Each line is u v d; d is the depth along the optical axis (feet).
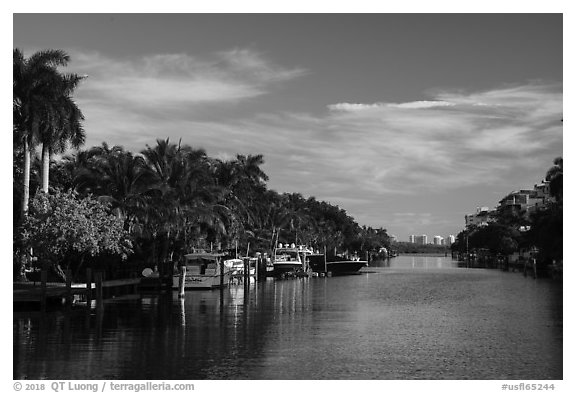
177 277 199.00
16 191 179.73
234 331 107.45
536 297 182.91
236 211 288.10
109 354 86.12
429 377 75.41
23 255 157.48
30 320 118.01
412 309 146.72
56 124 163.02
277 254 333.42
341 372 77.36
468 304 160.35
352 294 194.80
